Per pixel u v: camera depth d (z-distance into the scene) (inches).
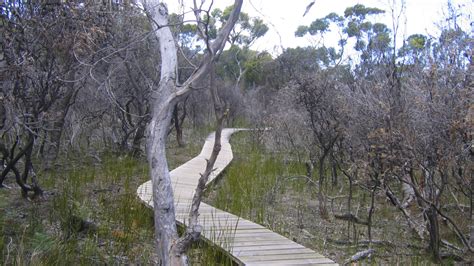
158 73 406.6
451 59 262.8
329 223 314.2
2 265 194.5
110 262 215.5
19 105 265.6
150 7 199.2
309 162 446.6
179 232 253.4
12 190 319.0
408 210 330.3
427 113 247.0
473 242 268.8
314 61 540.7
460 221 300.5
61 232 242.4
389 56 343.0
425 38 379.9
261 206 328.5
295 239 267.3
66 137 451.5
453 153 239.6
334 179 406.9
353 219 306.0
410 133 247.4
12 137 340.2
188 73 486.0
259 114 713.6
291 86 464.1
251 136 719.1
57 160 422.3
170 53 200.1
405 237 290.2
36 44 241.1
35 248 202.7
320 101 333.1
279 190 393.1
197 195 178.4
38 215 268.2
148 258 227.1
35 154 412.2
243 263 201.2
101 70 360.2
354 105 306.8
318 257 211.6
